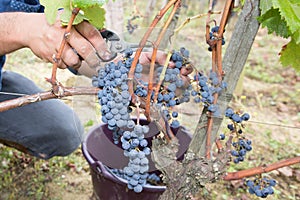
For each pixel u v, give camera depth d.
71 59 1.21
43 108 2.19
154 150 1.29
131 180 1.22
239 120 1.26
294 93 3.76
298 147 2.88
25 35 1.32
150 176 1.96
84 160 2.64
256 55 4.60
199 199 2.30
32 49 1.34
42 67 3.67
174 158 1.30
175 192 1.35
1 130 2.14
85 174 2.53
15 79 2.18
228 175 1.30
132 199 1.83
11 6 1.72
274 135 3.03
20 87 2.16
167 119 1.21
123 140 1.13
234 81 1.25
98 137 1.89
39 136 2.18
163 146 1.28
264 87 3.84
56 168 2.55
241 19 1.20
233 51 1.23
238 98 3.39
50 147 2.22
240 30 1.21
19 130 2.15
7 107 1.12
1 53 1.45
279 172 2.58
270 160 2.70
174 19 1.55
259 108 3.43
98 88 1.15
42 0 1.07
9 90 2.12
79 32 1.19
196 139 1.31
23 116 2.14
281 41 5.09
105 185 1.89
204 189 2.28
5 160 2.54
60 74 1.60
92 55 1.17
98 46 1.18
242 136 1.33
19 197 2.29
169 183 1.35
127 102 1.09
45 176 2.47
